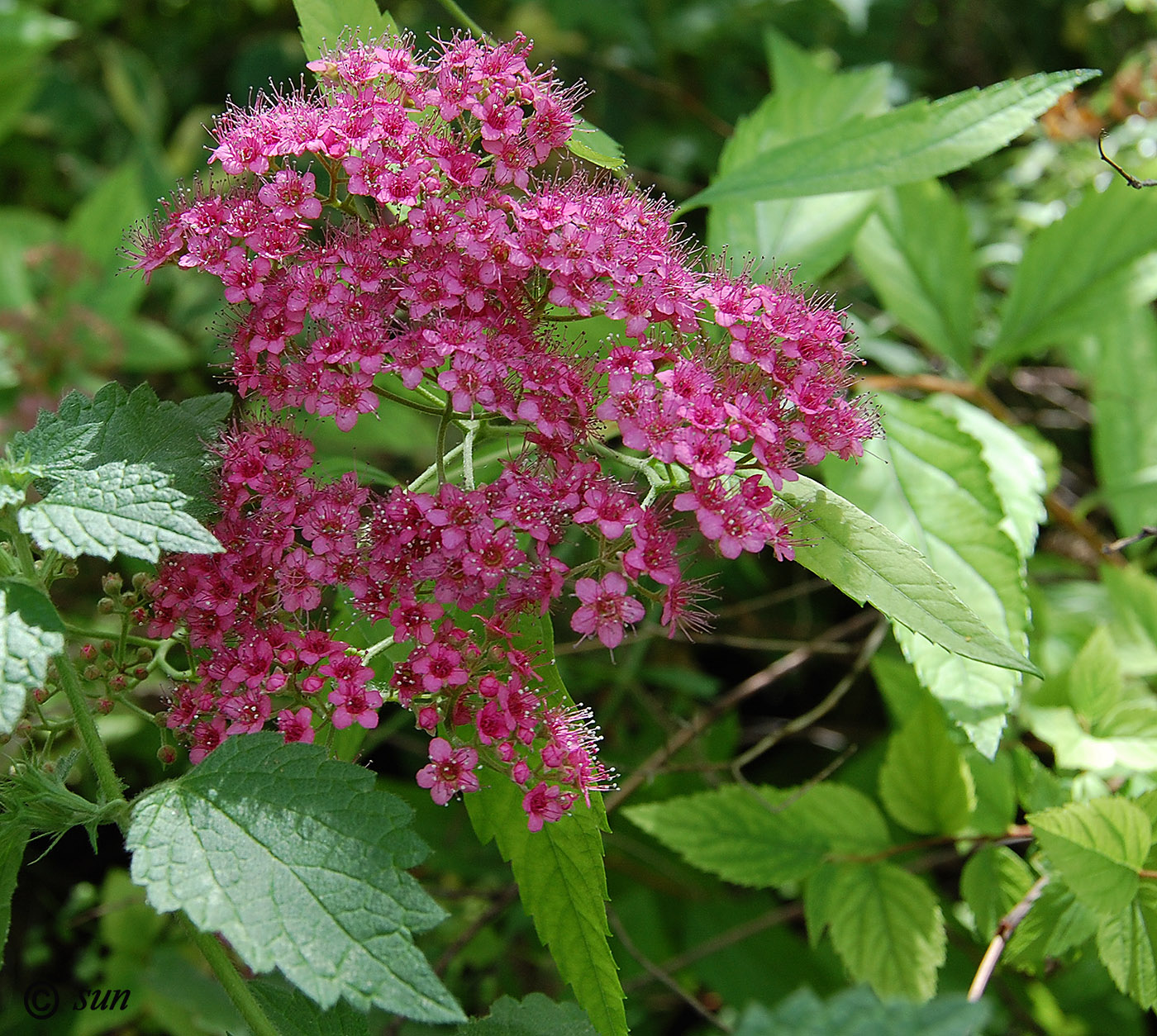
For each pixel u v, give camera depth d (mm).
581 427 176
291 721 172
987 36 380
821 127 245
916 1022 143
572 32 378
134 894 279
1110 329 269
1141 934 191
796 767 290
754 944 254
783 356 182
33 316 347
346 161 180
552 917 179
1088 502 261
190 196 197
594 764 177
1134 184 210
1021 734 244
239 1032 261
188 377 386
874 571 176
